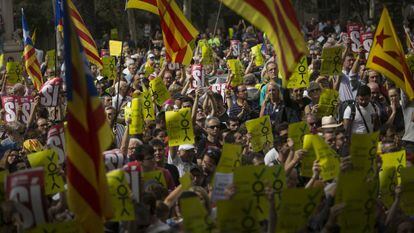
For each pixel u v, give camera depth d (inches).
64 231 671.1
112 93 1368.1
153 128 1188.5
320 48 1913.1
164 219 763.4
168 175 906.7
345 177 693.3
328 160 788.0
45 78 1813.5
